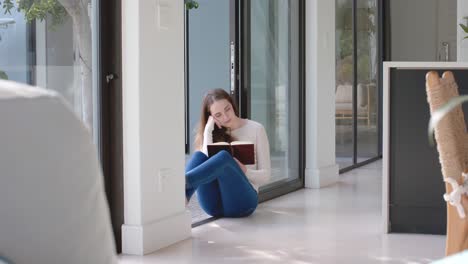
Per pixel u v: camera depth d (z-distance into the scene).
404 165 4.14
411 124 4.12
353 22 7.91
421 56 9.66
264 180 4.75
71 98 3.46
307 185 6.37
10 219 0.79
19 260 0.80
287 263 3.46
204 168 4.29
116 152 3.66
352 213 4.92
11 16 3.13
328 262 3.49
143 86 3.63
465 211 2.09
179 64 3.93
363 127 8.32
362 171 7.64
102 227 0.87
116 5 3.61
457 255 0.75
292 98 6.28
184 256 3.61
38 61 3.27
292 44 6.31
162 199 3.82
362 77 8.29
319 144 6.43
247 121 4.81
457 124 2.23
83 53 3.53
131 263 3.45
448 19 9.55
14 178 0.78
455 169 2.08
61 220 0.82
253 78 5.57
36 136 0.79
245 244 3.91
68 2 3.44
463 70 3.98
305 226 4.45
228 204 4.67
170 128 3.87
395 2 9.70
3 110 0.77
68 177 0.82
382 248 3.79
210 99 4.73
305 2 6.46
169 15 3.81
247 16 5.44
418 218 4.16
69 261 0.83
